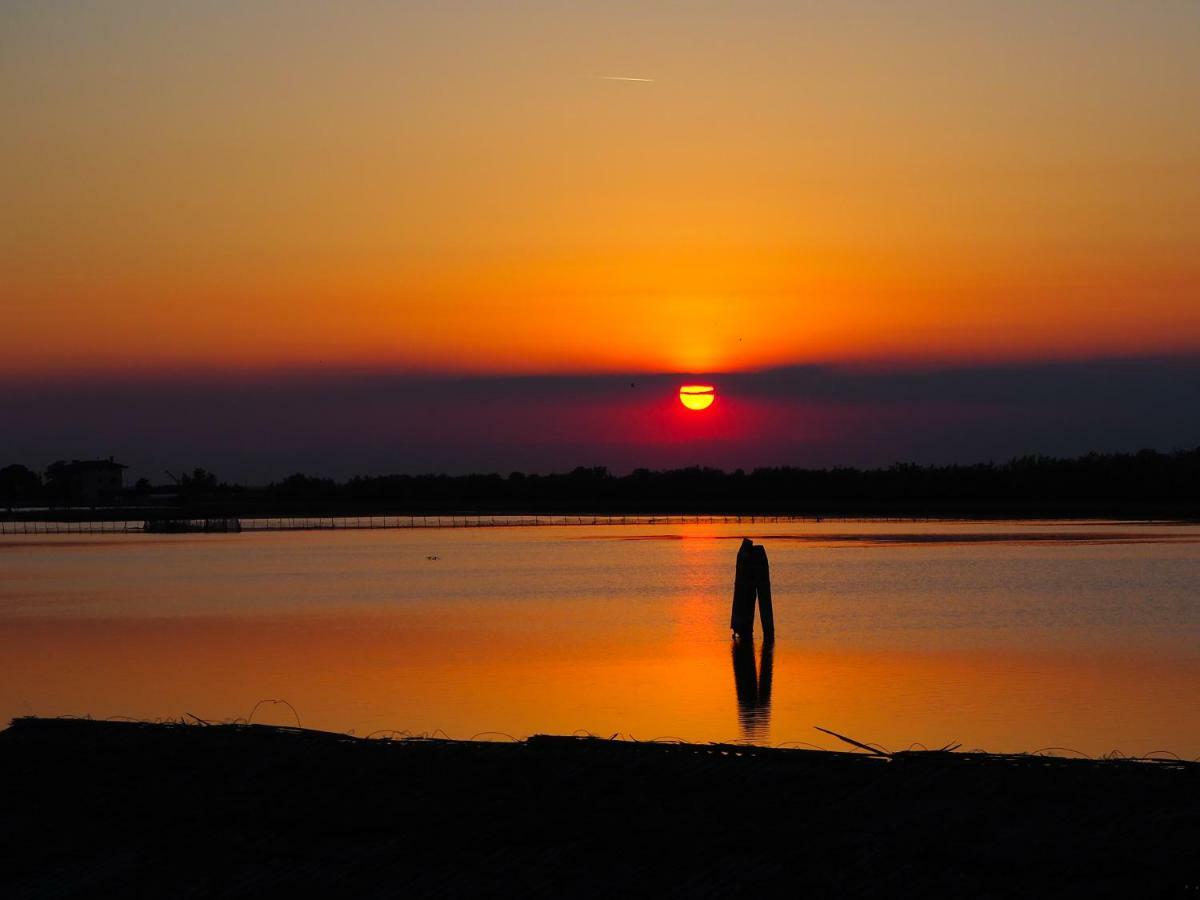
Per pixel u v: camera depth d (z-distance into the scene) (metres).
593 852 14.21
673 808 14.73
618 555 109.44
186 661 45.72
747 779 15.11
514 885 13.84
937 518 186.25
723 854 13.91
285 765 16.59
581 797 15.10
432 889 13.94
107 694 38.72
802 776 15.08
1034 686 38.56
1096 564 91.31
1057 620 57.28
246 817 15.64
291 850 14.90
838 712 34.53
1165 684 38.78
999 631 53.34
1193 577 79.88
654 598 70.00
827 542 124.94
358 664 44.59
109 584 82.12
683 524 177.75
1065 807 13.98
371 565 99.00
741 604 49.84
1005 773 14.76
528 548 121.88
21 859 15.30
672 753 15.88
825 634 52.59
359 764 16.41
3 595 74.25
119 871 14.89
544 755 16.08
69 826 15.90
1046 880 13.00
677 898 13.33
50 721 18.62
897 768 15.07
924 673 41.50
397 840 14.84
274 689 39.19
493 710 35.34
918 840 13.71
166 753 17.19
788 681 40.03
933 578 80.38
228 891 14.28
